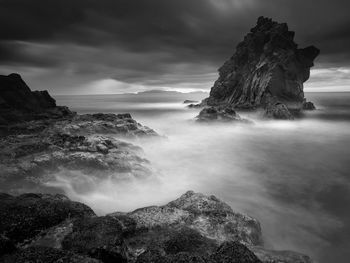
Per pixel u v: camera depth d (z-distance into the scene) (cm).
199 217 1691
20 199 1502
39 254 1009
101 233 1210
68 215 1429
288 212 2598
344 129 7450
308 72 11212
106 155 2894
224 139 6094
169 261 1017
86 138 3319
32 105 6031
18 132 4256
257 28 12225
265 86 9381
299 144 5750
